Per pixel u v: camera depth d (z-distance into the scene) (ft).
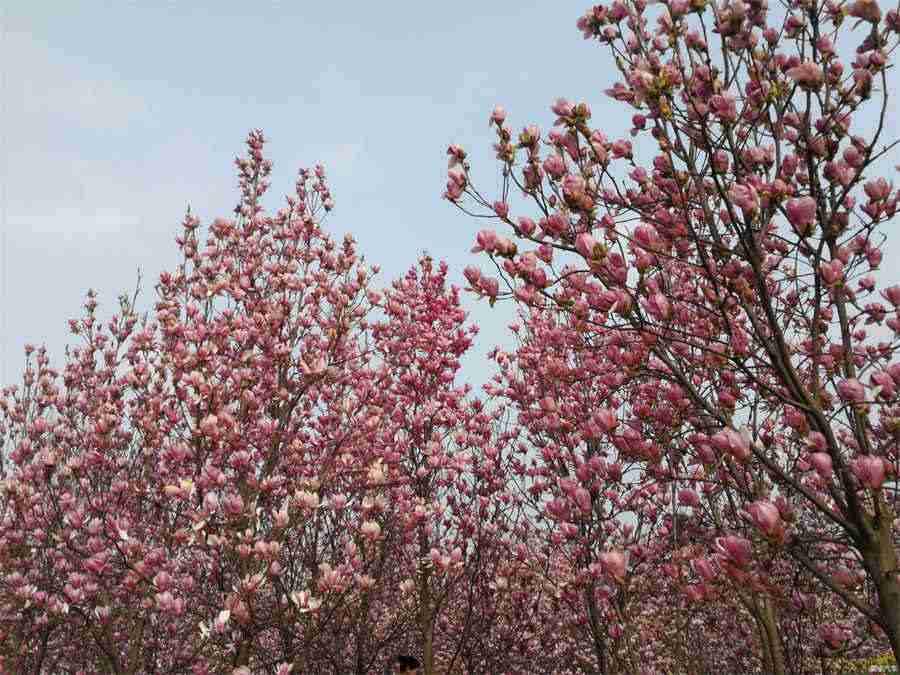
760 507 9.56
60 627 30.50
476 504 27.30
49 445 27.99
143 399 28.43
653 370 11.93
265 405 27.43
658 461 12.79
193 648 28.60
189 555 25.77
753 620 19.61
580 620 21.47
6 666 26.84
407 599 29.09
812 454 10.42
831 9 12.33
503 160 11.82
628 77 12.83
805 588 15.17
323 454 28.14
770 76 12.91
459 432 27.40
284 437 26.50
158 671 27.66
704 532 15.43
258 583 20.47
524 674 31.89
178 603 21.09
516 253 11.25
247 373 25.50
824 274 11.33
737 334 13.12
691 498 13.41
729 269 12.05
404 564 28.07
